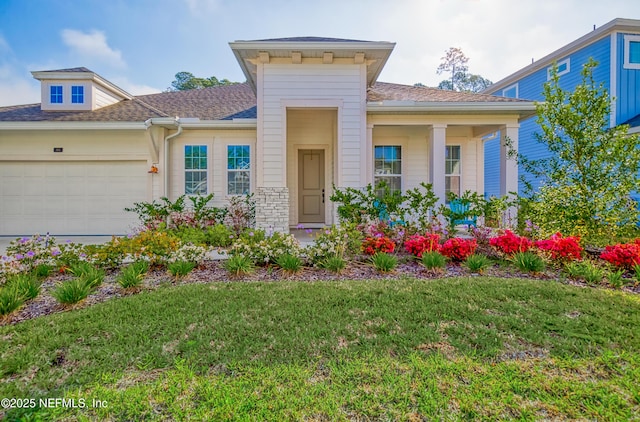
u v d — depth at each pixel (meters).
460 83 35.78
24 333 3.00
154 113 9.80
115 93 10.85
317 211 11.10
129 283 4.27
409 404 2.12
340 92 8.37
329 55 8.05
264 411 2.04
